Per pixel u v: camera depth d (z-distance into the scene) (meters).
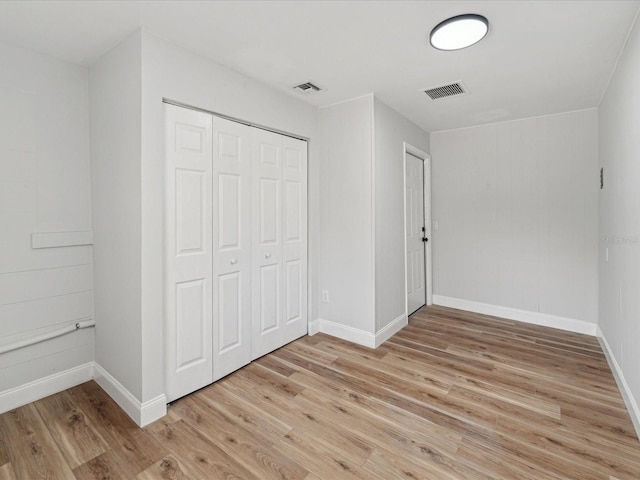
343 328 3.21
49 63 2.19
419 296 4.18
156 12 1.74
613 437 1.78
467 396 2.20
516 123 3.70
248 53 2.18
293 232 3.07
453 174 4.15
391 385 2.35
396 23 1.86
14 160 2.07
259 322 2.76
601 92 2.85
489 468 1.57
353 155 3.05
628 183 2.05
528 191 3.66
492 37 2.00
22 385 2.12
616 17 1.80
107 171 2.18
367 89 2.81
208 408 2.07
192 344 2.23
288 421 1.94
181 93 2.08
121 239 2.06
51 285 2.23
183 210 2.14
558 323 3.52
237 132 2.50
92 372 2.43
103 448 1.72
